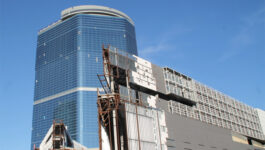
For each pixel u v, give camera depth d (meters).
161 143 77.56
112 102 74.44
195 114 100.75
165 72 97.56
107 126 72.88
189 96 102.19
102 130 71.62
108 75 78.31
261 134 138.00
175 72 103.00
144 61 90.75
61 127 107.19
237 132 120.06
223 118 116.25
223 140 106.44
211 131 102.19
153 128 78.06
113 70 80.00
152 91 89.25
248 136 127.31
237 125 123.50
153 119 79.75
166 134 80.81
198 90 109.69
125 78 81.88
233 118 123.38
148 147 73.31
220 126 111.38
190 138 89.69
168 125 83.44
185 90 102.12
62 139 104.69
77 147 112.88
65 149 102.62
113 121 71.56
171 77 99.00
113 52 81.50
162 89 91.75
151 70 91.44
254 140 135.62
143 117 76.81
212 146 98.50
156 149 75.50
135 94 79.94
